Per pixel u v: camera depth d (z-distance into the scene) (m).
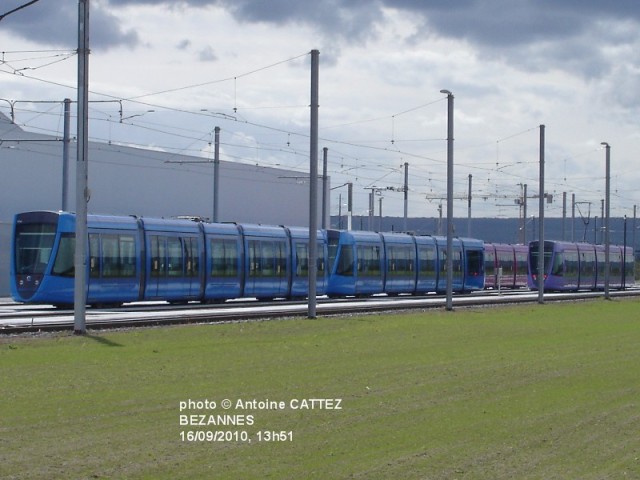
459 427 16.80
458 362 26.03
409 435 16.03
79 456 14.02
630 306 57.62
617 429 17.08
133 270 44.81
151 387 20.00
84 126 31.48
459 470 13.82
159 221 46.66
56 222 42.84
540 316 45.69
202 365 23.67
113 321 33.28
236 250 50.59
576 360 27.42
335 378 22.12
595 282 86.81
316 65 41.41
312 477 13.23
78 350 25.66
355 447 15.07
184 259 47.50
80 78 31.53
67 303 43.25
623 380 23.45
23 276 43.09
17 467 13.31
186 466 13.66
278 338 30.75
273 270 52.97
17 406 17.56
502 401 19.66
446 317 42.62
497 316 44.50
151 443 14.96
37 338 28.30
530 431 16.69
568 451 15.28
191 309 44.38
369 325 36.59
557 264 80.44
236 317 38.00
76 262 30.59
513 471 13.89
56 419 16.48
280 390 20.11
